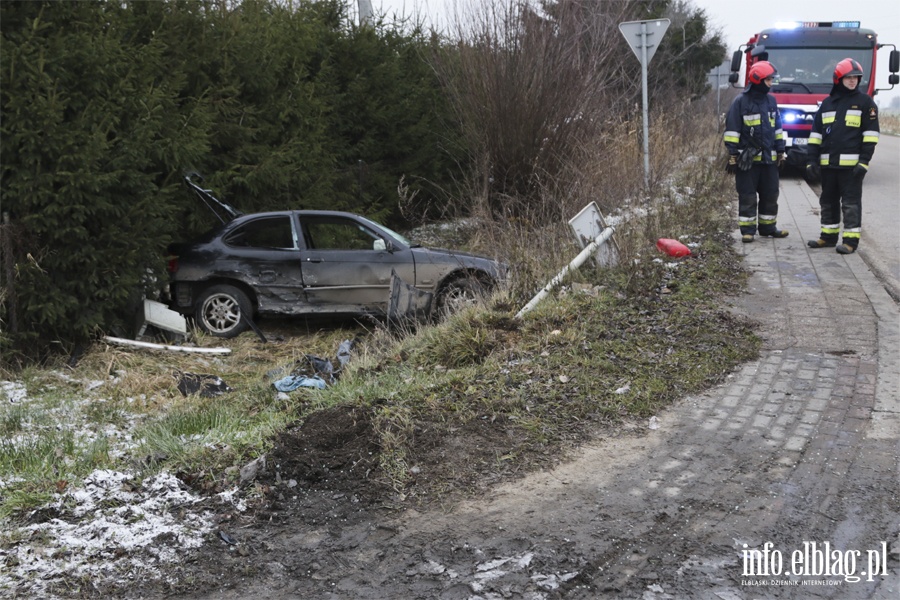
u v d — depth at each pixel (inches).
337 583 151.2
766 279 346.9
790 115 671.8
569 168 455.2
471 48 506.3
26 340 310.2
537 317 292.2
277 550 162.7
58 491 182.9
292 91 458.0
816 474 185.2
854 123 380.5
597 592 145.3
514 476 190.2
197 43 402.6
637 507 173.8
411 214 533.3
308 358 300.4
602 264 346.0
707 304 310.3
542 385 238.5
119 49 328.2
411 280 371.9
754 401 228.8
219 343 356.8
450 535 165.9
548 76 494.6
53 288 308.7
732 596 142.8
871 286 334.3
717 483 183.0
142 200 324.8
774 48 706.2
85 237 311.4
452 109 552.4
